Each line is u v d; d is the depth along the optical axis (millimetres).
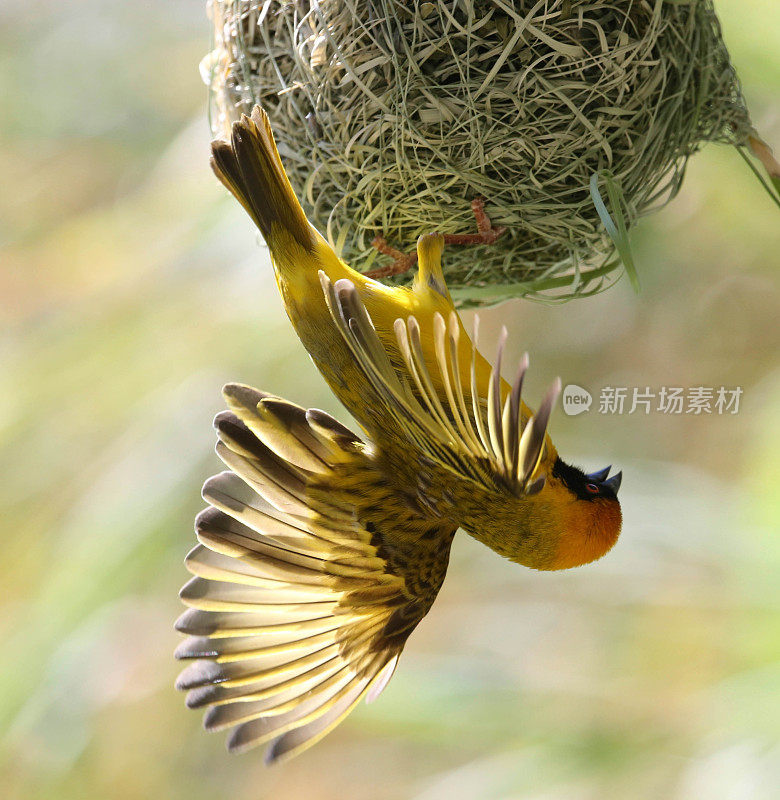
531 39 5879
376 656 6684
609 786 9844
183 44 13156
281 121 6387
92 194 12961
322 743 13930
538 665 10953
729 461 11453
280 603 6500
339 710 6703
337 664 6680
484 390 5957
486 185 6176
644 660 10562
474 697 10188
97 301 12180
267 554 6367
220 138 6672
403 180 6191
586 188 6164
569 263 6762
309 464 6234
